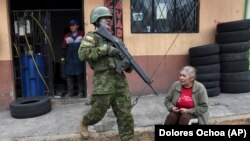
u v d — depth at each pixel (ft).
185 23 21.31
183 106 12.01
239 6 21.93
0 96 18.71
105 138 13.97
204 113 11.77
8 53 18.49
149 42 20.54
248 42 20.21
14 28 19.31
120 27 19.90
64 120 16.17
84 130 13.34
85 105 18.92
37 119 16.53
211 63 19.67
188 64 21.36
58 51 24.93
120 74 12.09
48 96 20.15
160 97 20.22
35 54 19.69
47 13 19.53
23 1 21.71
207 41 21.63
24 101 17.62
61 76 23.16
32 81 19.81
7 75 18.62
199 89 11.71
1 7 18.16
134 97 20.33
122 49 11.91
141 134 14.42
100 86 11.84
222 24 20.49
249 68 22.11
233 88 20.56
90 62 12.08
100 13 11.80
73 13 24.50
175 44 21.04
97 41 11.67
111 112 16.96
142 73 12.27
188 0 21.26
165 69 21.03
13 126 15.55
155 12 20.72
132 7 20.20
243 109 17.25
